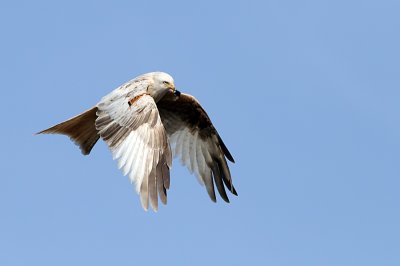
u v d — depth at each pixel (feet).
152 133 53.62
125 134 53.67
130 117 54.19
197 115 63.10
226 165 64.08
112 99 55.72
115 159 52.80
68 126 57.21
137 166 52.31
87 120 57.11
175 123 63.41
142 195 51.37
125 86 57.11
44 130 56.95
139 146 53.06
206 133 63.72
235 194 63.93
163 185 52.21
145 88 58.03
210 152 63.87
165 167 52.80
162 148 53.31
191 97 61.98
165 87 59.00
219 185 63.82
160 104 61.87
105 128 54.44
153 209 51.26
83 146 57.98
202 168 63.57
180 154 63.31
